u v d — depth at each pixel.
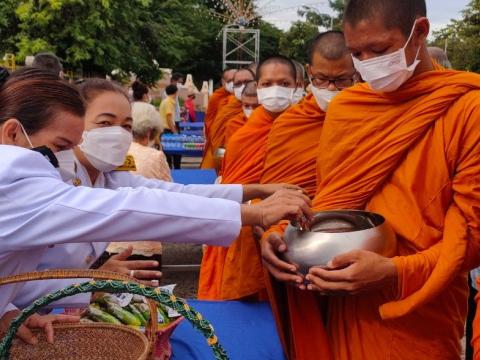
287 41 29.05
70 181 1.84
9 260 1.45
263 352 1.83
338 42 2.17
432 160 1.61
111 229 1.44
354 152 1.73
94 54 12.26
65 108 1.48
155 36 13.95
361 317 1.71
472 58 17.84
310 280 1.59
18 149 1.41
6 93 1.46
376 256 1.55
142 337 1.50
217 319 2.07
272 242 1.73
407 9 1.58
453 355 1.74
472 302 2.67
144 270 1.84
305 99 2.41
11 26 12.27
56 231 1.39
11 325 1.32
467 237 1.57
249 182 2.80
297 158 2.35
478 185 1.56
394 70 1.61
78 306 1.77
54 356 1.50
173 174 5.29
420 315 1.66
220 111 5.66
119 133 2.06
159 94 16.02
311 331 1.80
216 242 1.58
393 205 1.66
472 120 1.56
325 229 1.67
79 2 11.48
